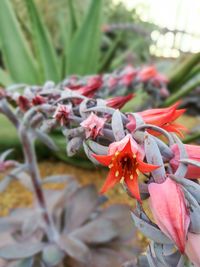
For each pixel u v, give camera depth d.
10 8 0.21
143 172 0.05
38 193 0.13
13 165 0.12
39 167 0.20
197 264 0.05
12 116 0.11
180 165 0.05
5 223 0.14
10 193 0.18
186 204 0.05
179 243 0.05
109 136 0.06
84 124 0.06
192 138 0.16
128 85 0.16
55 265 0.12
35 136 0.12
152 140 0.05
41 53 0.21
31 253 0.12
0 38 0.21
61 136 0.17
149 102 0.18
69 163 0.20
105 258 0.13
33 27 0.20
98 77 0.12
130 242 0.14
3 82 0.20
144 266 0.07
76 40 0.22
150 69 0.16
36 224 0.13
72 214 0.14
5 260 0.13
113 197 0.18
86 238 0.13
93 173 0.20
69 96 0.07
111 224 0.13
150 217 0.06
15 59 0.21
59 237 0.13
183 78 0.19
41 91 0.09
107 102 0.07
